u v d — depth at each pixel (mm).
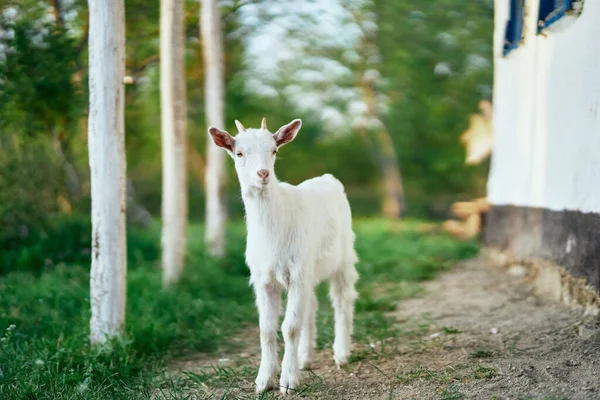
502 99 9164
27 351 5414
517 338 5305
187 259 9609
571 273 6059
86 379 4656
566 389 4031
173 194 8406
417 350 5367
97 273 5531
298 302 4641
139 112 12672
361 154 26562
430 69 17266
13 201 10258
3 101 7961
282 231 4609
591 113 5598
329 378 4887
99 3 5352
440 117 19250
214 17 10195
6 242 9992
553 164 6695
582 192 5801
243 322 6988
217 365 5457
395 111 19812
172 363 5621
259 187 4422
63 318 6504
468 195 22906
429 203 23219
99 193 5469
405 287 8453
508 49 8641
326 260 5094
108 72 5395
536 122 7402
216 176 10555
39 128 8758
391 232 14781
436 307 7098
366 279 9242
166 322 6602
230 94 16344
